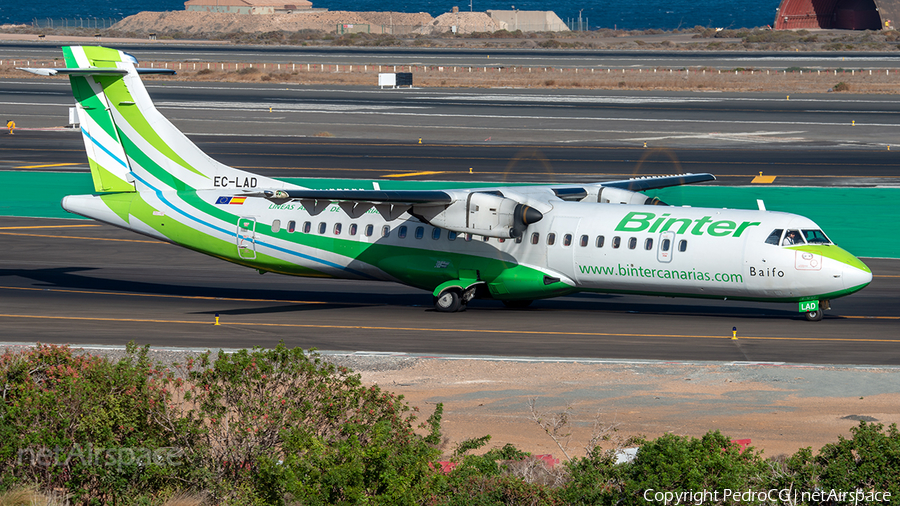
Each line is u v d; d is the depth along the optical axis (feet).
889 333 270.46
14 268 369.30
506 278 302.25
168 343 259.60
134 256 398.62
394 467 126.00
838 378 221.46
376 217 315.37
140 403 141.38
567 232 296.10
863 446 129.70
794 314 299.17
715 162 643.86
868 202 501.56
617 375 226.79
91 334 268.82
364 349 255.29
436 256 309.01
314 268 323.78
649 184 349.41
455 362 239.71
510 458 153.79
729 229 279.90
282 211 322.34
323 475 123.85
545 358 244.63
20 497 124.77
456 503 128.67
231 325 283.79
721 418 191.31
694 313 303.07
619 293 296.51
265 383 143.13
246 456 137.18
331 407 142.31
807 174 593.83
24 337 263.49
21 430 133.28
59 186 556.92
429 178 585.22
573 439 178.29
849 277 267.59
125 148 334.65
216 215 327.06
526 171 612.29
